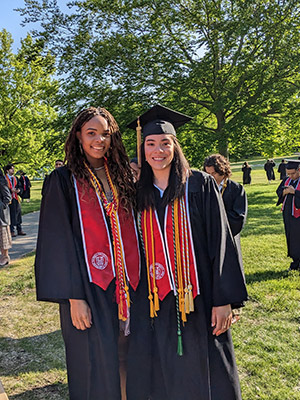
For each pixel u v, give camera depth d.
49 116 21.84
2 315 4.61
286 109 13.76
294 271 5.77
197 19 12.44
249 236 8.59
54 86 14.97
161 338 2.12
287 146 15.92
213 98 13.49
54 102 15.14
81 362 2.07
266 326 3.97
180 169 2.14
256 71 12.69
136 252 2.24
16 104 21.25
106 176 2.27
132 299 2.20
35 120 21.20
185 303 2.04
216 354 2.10
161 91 13.31
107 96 13.91
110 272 2.11
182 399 2.07
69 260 2.01
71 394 2.12
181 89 12.67
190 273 2.07
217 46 12.25
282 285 5.13
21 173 20.08
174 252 2.11
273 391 2.88
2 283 5.86
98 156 2.14
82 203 2.11
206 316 2.08
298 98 13.65
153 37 13.15
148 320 2.20
